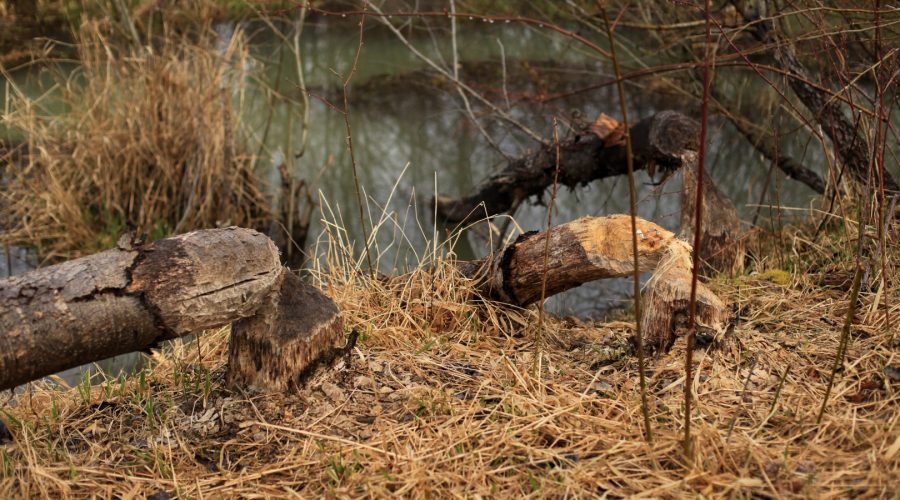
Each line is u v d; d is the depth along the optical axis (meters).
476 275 3.50
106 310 2.26
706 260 4.45
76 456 2.55
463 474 2.34
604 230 3.07
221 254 2.44
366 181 7.26
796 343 2.98
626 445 2.39
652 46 8.99
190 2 7.88
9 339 2.16
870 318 3.10
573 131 5.51
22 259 5.81
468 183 7.06
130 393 2.96
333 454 2.45
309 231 6.40
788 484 2.17
